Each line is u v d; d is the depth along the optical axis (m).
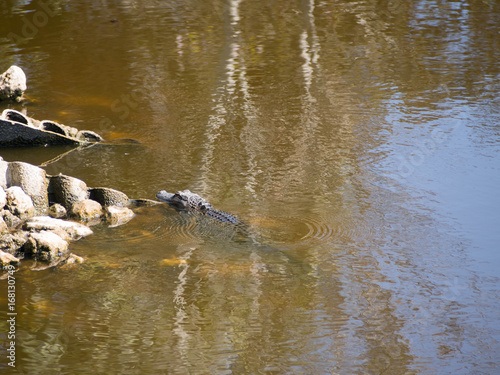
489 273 10.80
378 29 32.50
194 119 19.81
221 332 9.00
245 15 35.78
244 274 10.70
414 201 13.83
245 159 16.42
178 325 9.16
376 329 9.12
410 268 10.95
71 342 8.66
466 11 36.28
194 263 11.12
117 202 13.83
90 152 17.20
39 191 13.66
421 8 37.34
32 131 17.61
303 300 9.90
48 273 10.75
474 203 13.68
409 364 8.31
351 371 8.13
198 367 8.17
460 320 9.41
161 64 26.36
